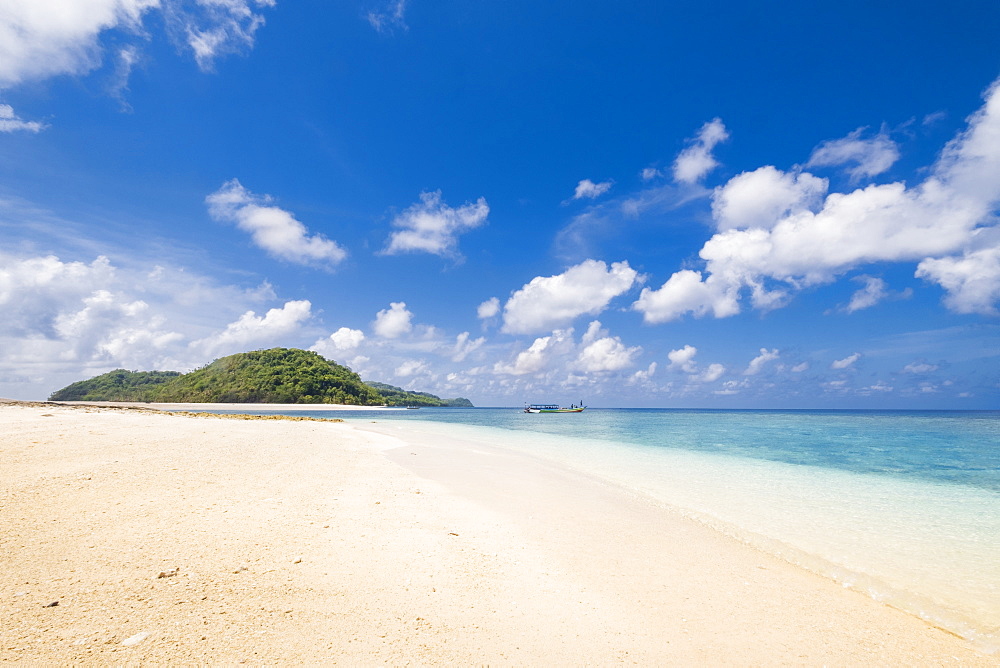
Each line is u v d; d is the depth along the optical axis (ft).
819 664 15.05
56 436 48.80
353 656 13.26
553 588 19.79
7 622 13.61
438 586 18.89
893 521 35.50
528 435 124.06
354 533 24.79
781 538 30.42
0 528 21.42
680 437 121.39
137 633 13.43
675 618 17.78
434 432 122.52
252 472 39.96
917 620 19.10
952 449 93.91
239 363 477.36
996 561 26.61
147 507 26.55
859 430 157.69
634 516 33.94
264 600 16.25
